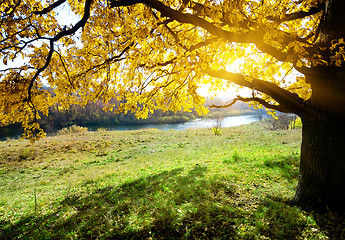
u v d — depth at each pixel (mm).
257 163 9609
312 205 4547
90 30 4449
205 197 6152
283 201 5410
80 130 41688
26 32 4086
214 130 29781
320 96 4301
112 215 5879
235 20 2662
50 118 68000
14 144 24562
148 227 4941
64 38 4758
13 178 14500
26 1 4266
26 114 4449
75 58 4965
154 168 11531
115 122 77375
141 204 6414
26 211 7180
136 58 3744
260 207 5129
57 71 4676
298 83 5789
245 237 4035
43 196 8992
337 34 3846
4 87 4227
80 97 4938
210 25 3076
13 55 4121
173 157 14562
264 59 6023
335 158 4242
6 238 5312
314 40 4770
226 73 4539
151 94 4996
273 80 5848
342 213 4172
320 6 3875
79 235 5051
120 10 4121
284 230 4098
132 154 19188
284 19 3645
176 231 4660
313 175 4531
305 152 4695
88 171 14031
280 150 12797
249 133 27000
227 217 4824
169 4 4148
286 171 8039
